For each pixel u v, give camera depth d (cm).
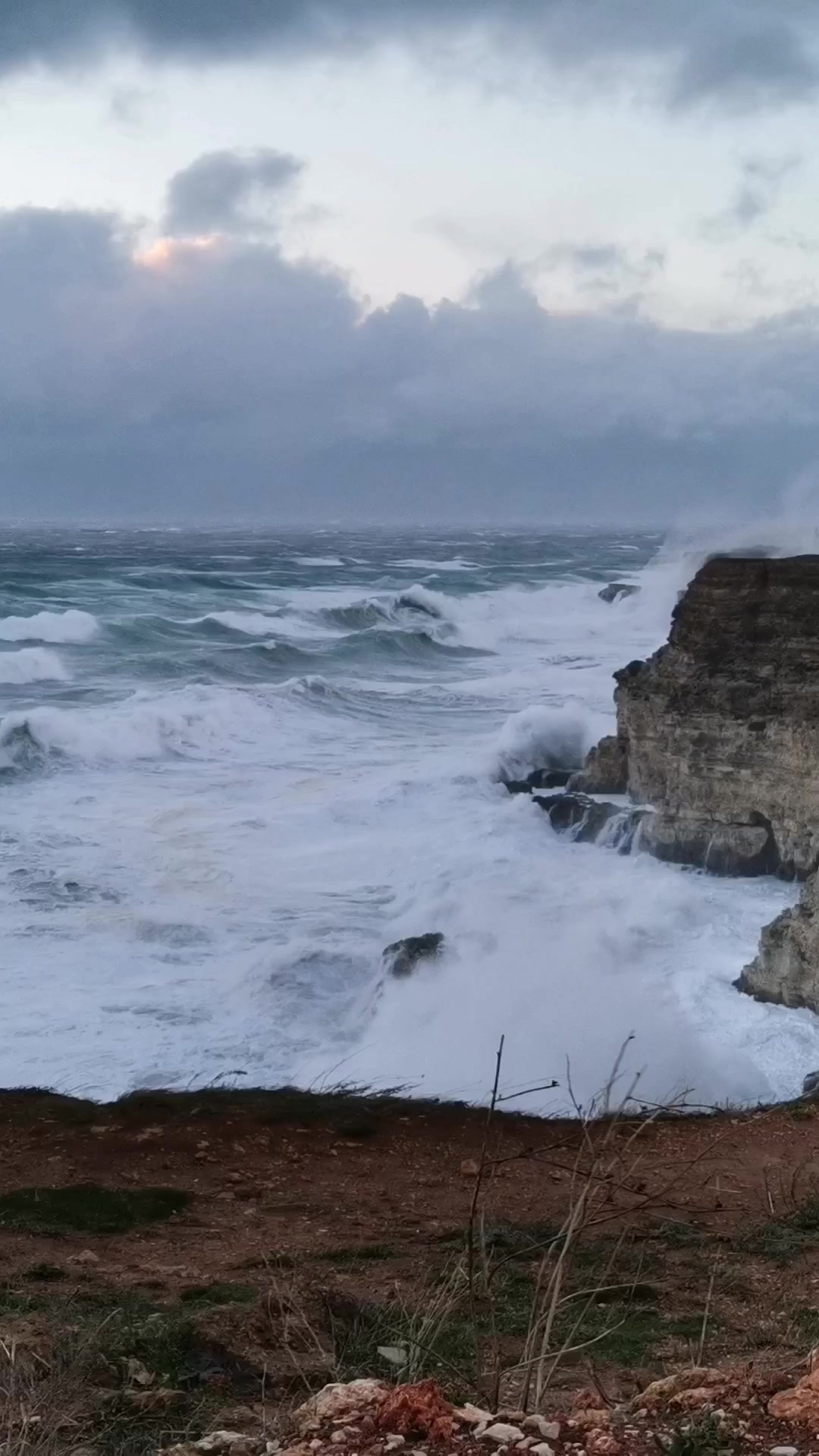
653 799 2367
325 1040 1524
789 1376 408
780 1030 1527
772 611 2302
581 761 2883
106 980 1694
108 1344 577
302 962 1716
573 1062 1370
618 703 2531
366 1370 526
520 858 2238
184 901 2017
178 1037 1520
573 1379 525
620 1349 578
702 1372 388
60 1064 1430
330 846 2334
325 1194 906
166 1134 1023
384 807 2577
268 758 3009
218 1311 627
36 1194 886
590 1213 530
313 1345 584
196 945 1839
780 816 2153
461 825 2419
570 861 2250
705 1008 1603
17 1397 486
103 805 2562
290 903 2027
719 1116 1117
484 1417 346
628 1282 683
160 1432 465
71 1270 738
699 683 2289
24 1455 425
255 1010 1598
